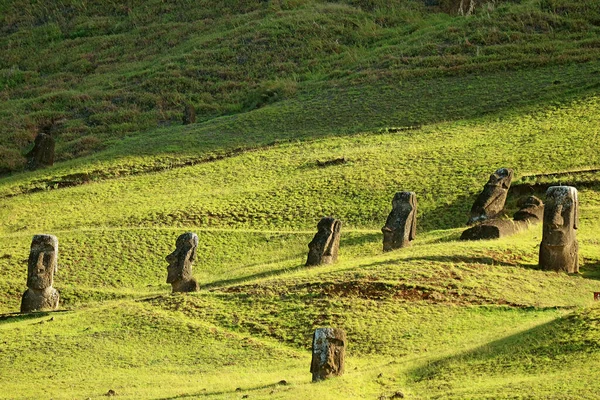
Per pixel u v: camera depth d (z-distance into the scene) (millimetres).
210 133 187625
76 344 83750
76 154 192625
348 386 64250
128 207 145750
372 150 158500
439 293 86000
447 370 66438
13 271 121312
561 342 66688
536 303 84062
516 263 93188
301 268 104312
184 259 100750
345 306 85438
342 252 113625
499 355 67250
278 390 65750
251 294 90875
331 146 167250
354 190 138375
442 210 126938
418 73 199000
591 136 146125
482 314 81812
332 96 197500
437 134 164500
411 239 108062
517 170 135625
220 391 68688
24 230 140000
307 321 83938
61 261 123438
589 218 114562
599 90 171625
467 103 180125
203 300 91500
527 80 186500
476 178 135000
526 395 57750
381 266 92375
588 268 93688
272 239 126000
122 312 90812
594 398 55906
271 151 169250
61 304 109625
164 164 170125
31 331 87875
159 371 76875
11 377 76750
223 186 152250
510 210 119938
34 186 165250
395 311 83562
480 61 199625
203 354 80062
